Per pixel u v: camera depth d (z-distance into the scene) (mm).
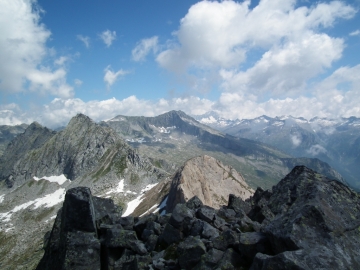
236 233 17062
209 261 15133
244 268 14258
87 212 18266
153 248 19406
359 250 12789
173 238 19516
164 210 119125
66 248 16969
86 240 17422
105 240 18578
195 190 111000
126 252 17984
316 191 16109
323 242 12727
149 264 17156
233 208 25609
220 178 128125
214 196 115562
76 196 18266
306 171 21484
